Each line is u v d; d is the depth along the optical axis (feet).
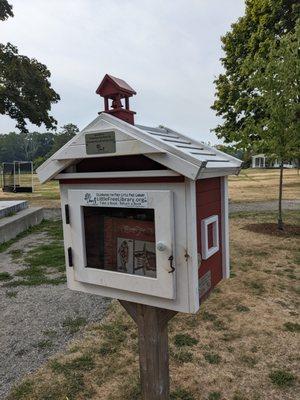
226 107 60.08
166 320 6.69
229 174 6.84
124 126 5.54
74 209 6.53
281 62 26.71
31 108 52.19
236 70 57.31
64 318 13.58
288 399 8.85
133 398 8.84
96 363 10.44
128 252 6.16
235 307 14.28
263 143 28.19
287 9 49.16
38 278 18.42
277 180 99.60
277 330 12.32
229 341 11.63
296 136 26.63
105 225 6.40
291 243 24.80
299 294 15.65
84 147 5.94
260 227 30.25
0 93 48.19
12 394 9.14
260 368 10.12
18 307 14.74
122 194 5.85
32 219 34.71
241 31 55.98
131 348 11.25
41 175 6.66
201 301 6.10
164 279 5.61
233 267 19.47
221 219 7.13
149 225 5.90
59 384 9.48
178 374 9.88
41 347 11.46
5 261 22.00
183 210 5.42
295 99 27.22
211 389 9.24
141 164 5.81
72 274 6.84
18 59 51.06
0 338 12.16
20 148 350.02
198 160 4.88
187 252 5.47
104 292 6.51
